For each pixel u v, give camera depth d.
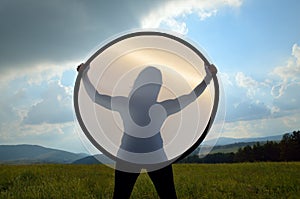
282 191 8.80
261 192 8.64
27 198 8.05
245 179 11.02
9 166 15.18
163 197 4.49
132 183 4.46
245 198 7.95
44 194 8.20
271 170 14.15
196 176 12.05
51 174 12.30
